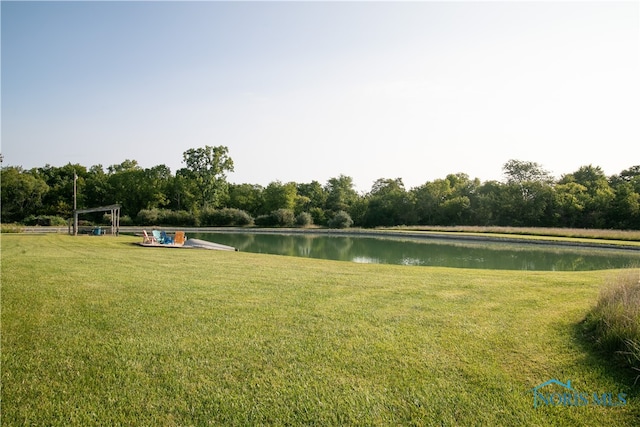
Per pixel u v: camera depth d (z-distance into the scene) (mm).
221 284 8305
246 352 4480
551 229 39625
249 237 37562
